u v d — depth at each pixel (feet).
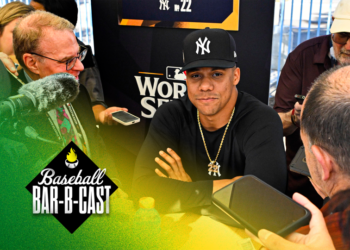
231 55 4.76
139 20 6.67
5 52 5.42
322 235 2.06
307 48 6.51
